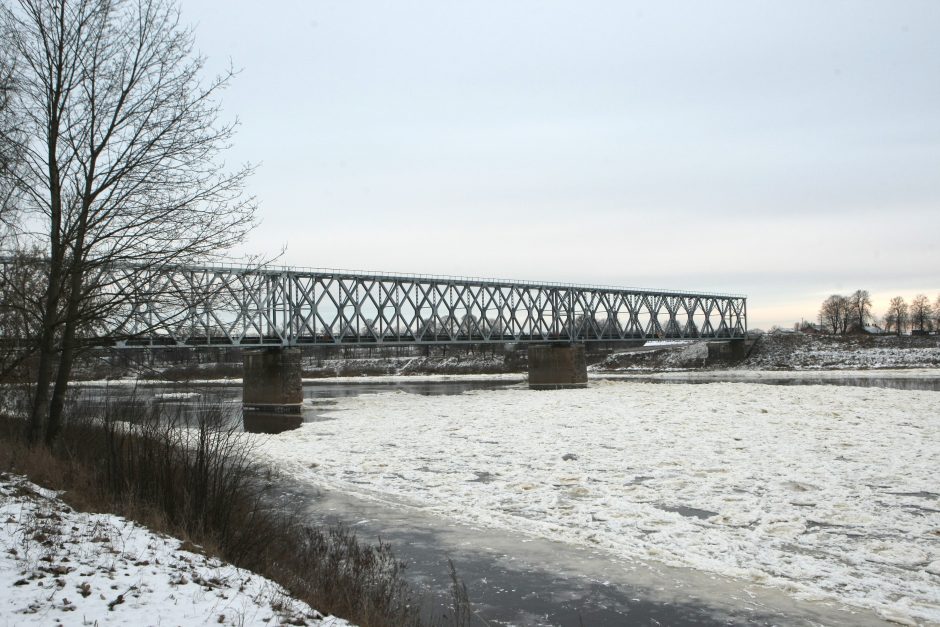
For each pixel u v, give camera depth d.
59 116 16.47
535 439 32.72
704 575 13.55
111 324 17.08
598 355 145.38
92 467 14.48
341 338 71.38
